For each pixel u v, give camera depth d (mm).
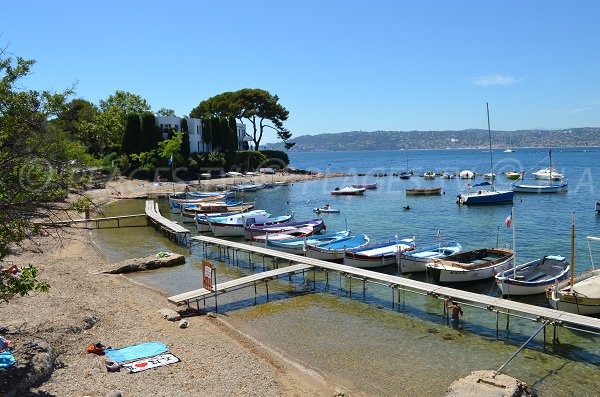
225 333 19516
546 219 49656
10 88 12383
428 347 18375
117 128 88938
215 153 99812
